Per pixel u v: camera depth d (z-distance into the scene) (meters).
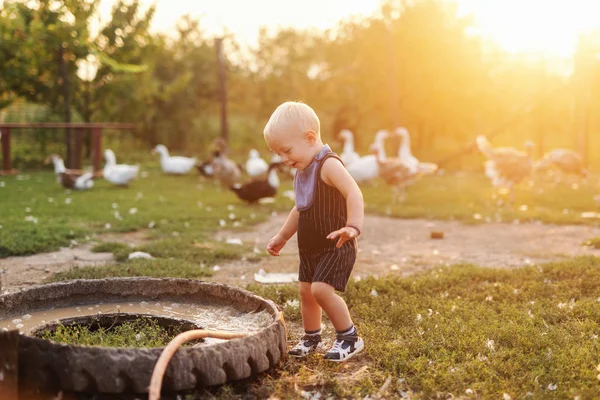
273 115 3.40
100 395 2.77
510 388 3.00
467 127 23.95
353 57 24.39
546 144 26.14
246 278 5.59
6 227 7.65
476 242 7.84
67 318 3.61
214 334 3.03
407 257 6.85
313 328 3.54
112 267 5.54
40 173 16.58
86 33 16.59
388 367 3.31
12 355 2.62
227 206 10.73
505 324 3.96
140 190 12.99
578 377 3.15
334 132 25.34
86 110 19.06
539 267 5.77
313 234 3.35
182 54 25.94
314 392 3.00
